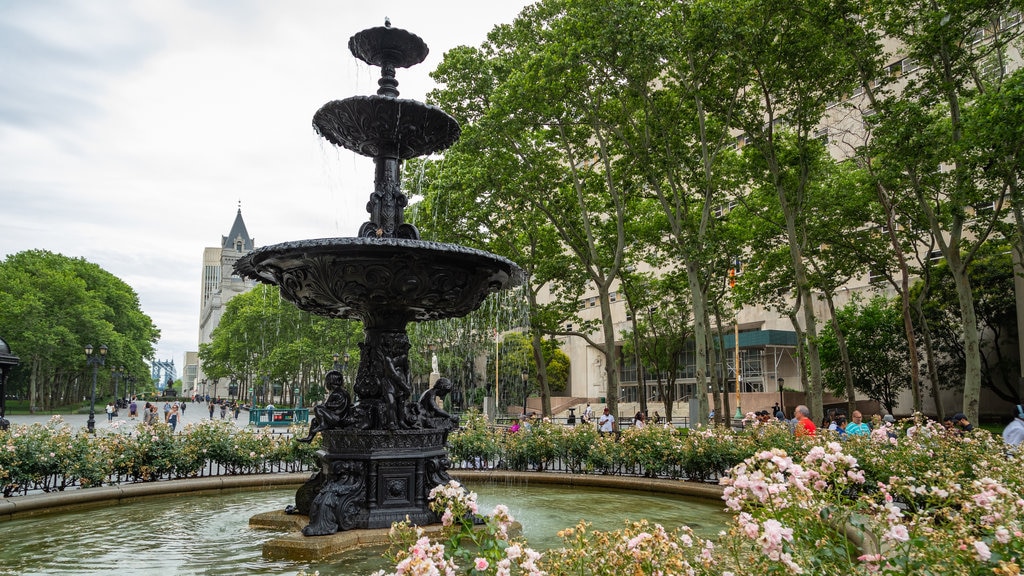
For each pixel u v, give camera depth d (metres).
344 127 8.34
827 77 19.48
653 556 3.28
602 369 59.00
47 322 53.53
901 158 17.94
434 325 27.78
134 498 10.25
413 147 8.54
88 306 58.22
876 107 18.84
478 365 40.75
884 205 21.38
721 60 20.11
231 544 7.02
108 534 7.61
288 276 7.69
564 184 26.33
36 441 9.80
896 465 8.33
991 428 30.05
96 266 68.75
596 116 21.66
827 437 10.45
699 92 20.56
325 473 7.79
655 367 41.31
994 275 30.44
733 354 49.22
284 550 6.47
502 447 13.66
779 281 29.23
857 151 19.81
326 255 7.10
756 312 48.03
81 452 10.20
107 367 63.34
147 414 27.94
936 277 31.09
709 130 22.89
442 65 23.67
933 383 24.38
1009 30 19.72
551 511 9.43
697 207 28.81
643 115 22.55
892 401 35.94
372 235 8.16
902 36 18.67
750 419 12.08
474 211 24.75
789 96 20.56
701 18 18.20
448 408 9.54
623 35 18.42
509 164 23.61
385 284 7.26
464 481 12.98
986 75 21.94
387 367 7.89
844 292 41.09
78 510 9.35
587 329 30.61
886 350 34.84
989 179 17.56
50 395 63.31
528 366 42.62
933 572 3.10
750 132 21.30
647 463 12.28
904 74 19.28
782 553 3.04
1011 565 2.85
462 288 7.75
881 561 3.13
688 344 54.47
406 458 7.54
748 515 3.30
